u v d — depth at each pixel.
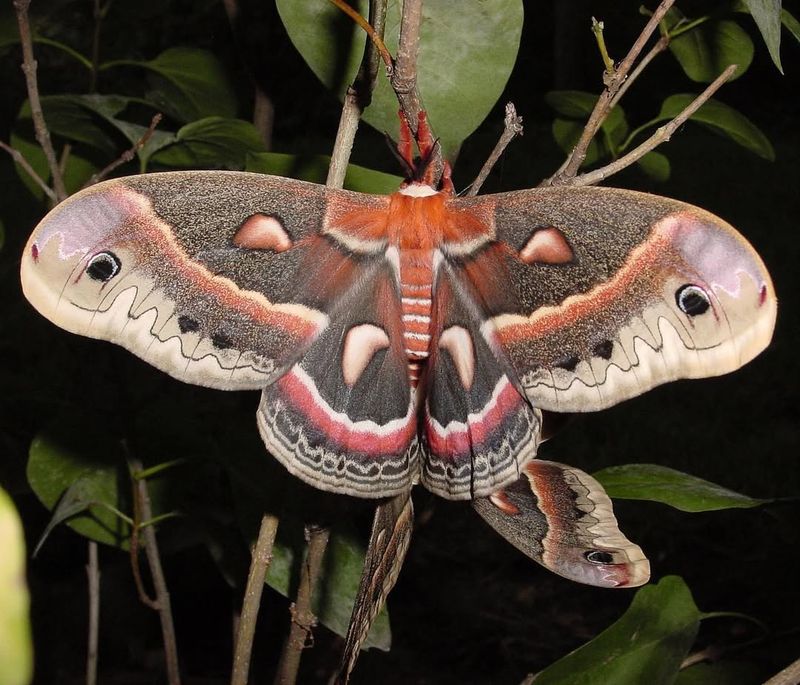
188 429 0.55
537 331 0.43
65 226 0.41
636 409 1.45
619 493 0.47
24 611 0.18
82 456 0.55
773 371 1.55
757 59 3.19
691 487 0.47
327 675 0.96
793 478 1.28
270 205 0.44
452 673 0.98
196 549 0.98
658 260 0.42
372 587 0.42
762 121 3.15
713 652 0.53
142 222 0.42
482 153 2.90
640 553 0.44
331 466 0.44
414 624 1.06
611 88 0.44
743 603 0.95
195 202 0.43
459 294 0.44
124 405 0.54
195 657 0.94
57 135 0.58
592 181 0.45
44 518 0.78
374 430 0.44
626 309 0.42
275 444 0.43
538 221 0.43
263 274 0.43
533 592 1.11
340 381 0.44
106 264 0.42
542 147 2.96
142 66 0.58
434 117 0.47
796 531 0.51
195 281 0.43
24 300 1.75
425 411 0.44
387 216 0.44
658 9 0.43
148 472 0.53
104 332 0.42
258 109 0.55
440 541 1.20
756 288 0.41
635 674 0.48
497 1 0.47
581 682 0.48
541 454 1.35
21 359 1.53
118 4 0.67
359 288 0.44
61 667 0.92
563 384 0.43
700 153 2.72
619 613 1.07
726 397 1.48
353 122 0.44
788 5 2.44
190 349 0.43
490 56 0.47
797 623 0.60
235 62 0.61
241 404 0.56
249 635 0.46
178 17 1.54
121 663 0.93
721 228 0.41
